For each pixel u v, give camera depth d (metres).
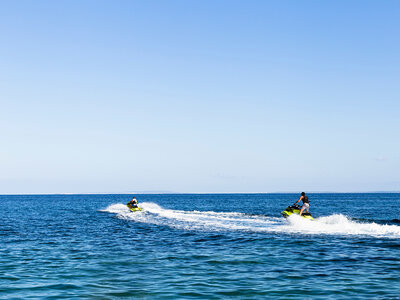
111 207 72.75
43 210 60.50
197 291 9.65
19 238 21.56
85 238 21.28
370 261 13.42
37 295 9.41
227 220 31.66
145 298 9.05
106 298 9.09
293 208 27.81
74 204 96.44
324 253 15.07
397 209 58.16
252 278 11.03
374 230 22.47
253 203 95.19
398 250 15.63
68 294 9.48
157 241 19.47
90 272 12.05
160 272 11.98
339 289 9.71
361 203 93.00
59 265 13.24
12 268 12.75
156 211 46.84
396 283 10.30
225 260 13.90
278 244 17.52
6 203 108.62
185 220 32.31
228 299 8.93
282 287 9.97
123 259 14.33
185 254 15.30
